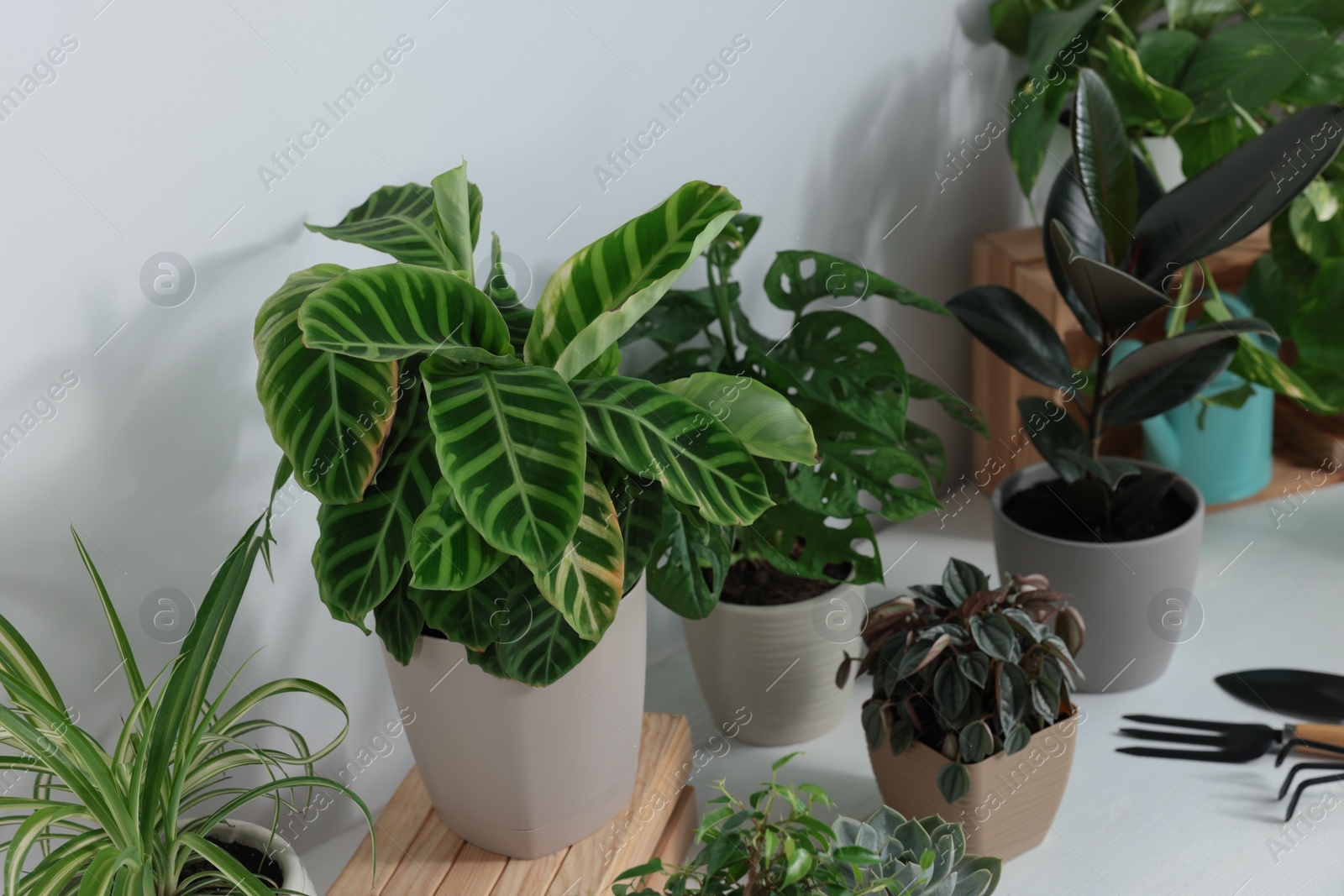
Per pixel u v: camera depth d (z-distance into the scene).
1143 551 1.03
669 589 0.88
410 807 0.93
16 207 0.68
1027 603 0.87
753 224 0.97
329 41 0.79
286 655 0.91
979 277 1.39
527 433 0.62
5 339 0.70
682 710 1.15
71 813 0.61
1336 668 1.12
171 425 0.79
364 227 0.78
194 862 0.74
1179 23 1.30
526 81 0.92
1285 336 1.32
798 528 1.01
